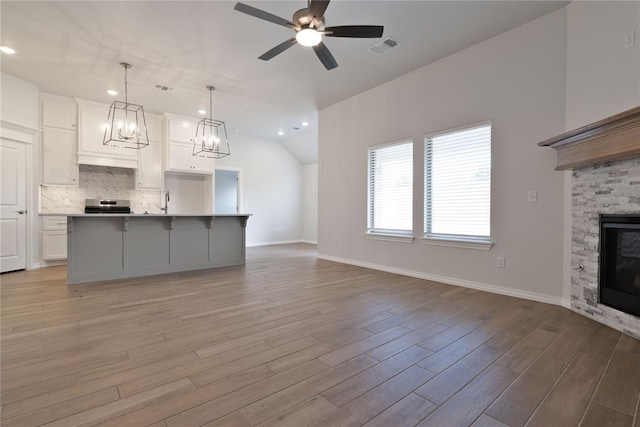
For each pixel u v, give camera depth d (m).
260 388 1.65
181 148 6.34
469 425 1.38
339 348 2.13
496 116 3.48
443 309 2.95
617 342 2.21
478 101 3.64
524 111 3.27
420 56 3.94
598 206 2.60
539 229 3.18
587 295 2.72
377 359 1.98
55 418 1.40
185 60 3.99
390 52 3.83
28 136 4.70
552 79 3.07
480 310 2.92
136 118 5.44
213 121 6.75
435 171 4.17
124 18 3.12
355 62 4.09
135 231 4.39
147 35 3.43
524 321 2.63
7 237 4.50
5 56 3.88
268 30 3.34
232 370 1.83
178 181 6.89
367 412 1.46
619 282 2.44
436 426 1.37
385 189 4.89
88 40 3.52
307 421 1.39
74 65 4.11
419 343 2.21
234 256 5.37
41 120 5.02
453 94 3.89
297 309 2.95
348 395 1.59
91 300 3.21
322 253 6.04
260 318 2.70
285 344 2.19
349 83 4.76
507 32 3.39
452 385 1.69
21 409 1.46
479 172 3.71
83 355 2.00
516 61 3.32
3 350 2.07
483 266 3.64
